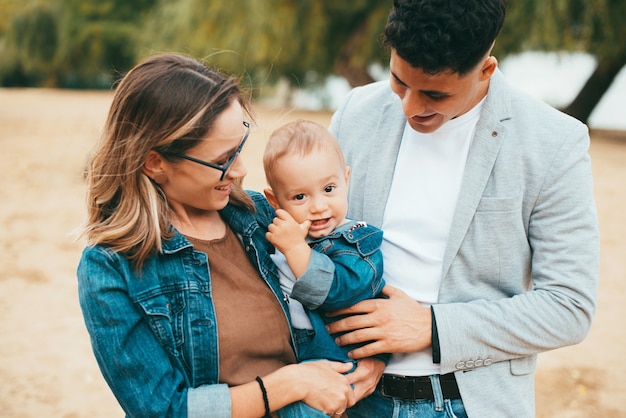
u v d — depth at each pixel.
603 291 5.52
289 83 23.66
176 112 1.62
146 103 1.62
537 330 1.80
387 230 2.03
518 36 14.14
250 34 16.83
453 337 1.82
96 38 34.12
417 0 1.59
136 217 1.64
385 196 2.03
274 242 1.86
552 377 4.17
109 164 1.67
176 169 1.68
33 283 5.70
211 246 1.81
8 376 4.11
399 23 1.63
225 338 1.72
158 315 1.64
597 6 13.23
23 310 5.13
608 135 15.93
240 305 1.77
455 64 1.62
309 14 16.95
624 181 9.83
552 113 1.87
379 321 1.86
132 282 1.63
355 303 1.90
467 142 1.93
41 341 4.61
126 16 34.81
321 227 1.96
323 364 1.77
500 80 1.91
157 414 1.58
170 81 1.63
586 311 1.80
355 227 1.95
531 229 1.87
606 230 7.28
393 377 1.96
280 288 1.90
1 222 7.61
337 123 2.27
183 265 1.71
